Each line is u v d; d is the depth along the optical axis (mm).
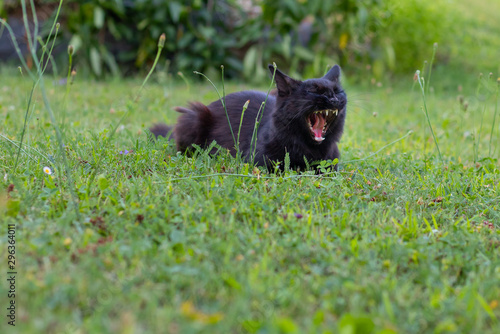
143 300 2439
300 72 12164
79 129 6141
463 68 13008
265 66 11984
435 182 4566
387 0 12172
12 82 9320
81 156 4695
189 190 3979
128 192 3855
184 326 2230
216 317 2277
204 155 4773
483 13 17531
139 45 11617
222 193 3924
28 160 4297
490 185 4695
